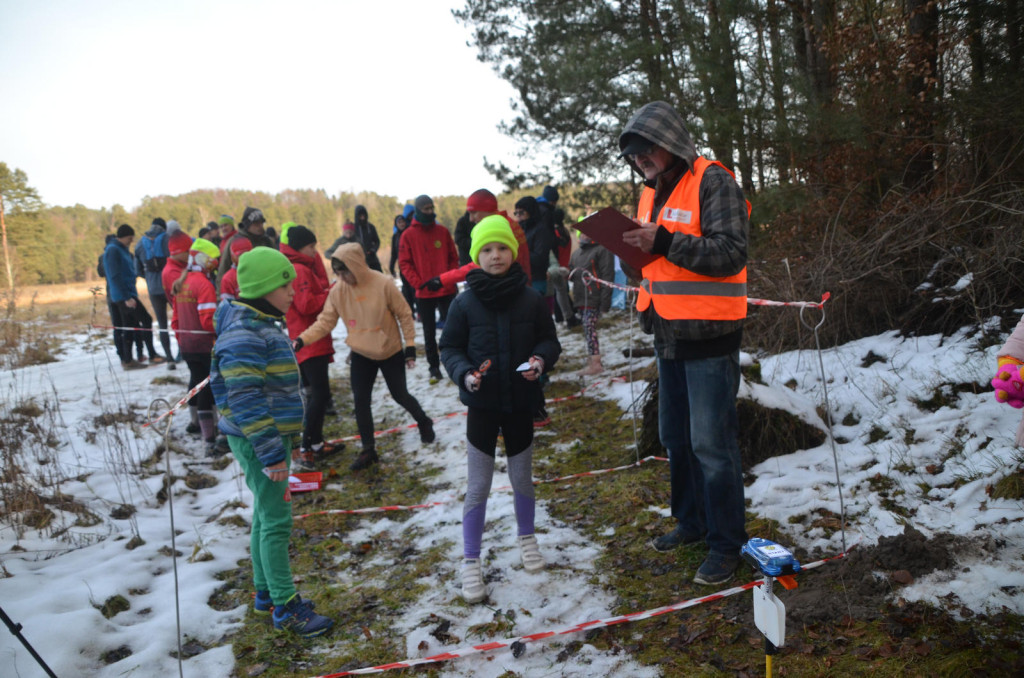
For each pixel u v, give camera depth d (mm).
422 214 7320
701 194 2900
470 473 3332
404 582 3512
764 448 4219
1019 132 5891
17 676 2734
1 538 4051
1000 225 5195
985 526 2965
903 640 2430
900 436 4027
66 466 5406
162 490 4992
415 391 7547
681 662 2555
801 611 2693
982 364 4348
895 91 6785
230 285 5770
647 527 3701
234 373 2904
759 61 7938
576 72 10602
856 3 7605
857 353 5195
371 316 5172
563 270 9766
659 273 3043
